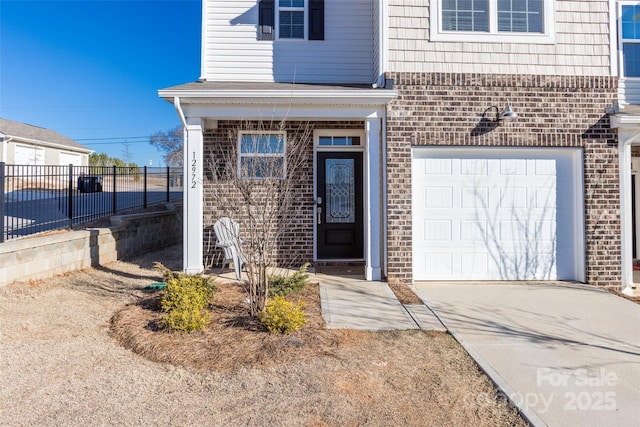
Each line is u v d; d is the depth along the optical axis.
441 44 6.51
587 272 6.47
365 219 6.95
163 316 4.20
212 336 3.84
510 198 6.68
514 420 2.63
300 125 7.66
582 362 3.54
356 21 7.89
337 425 2.54
